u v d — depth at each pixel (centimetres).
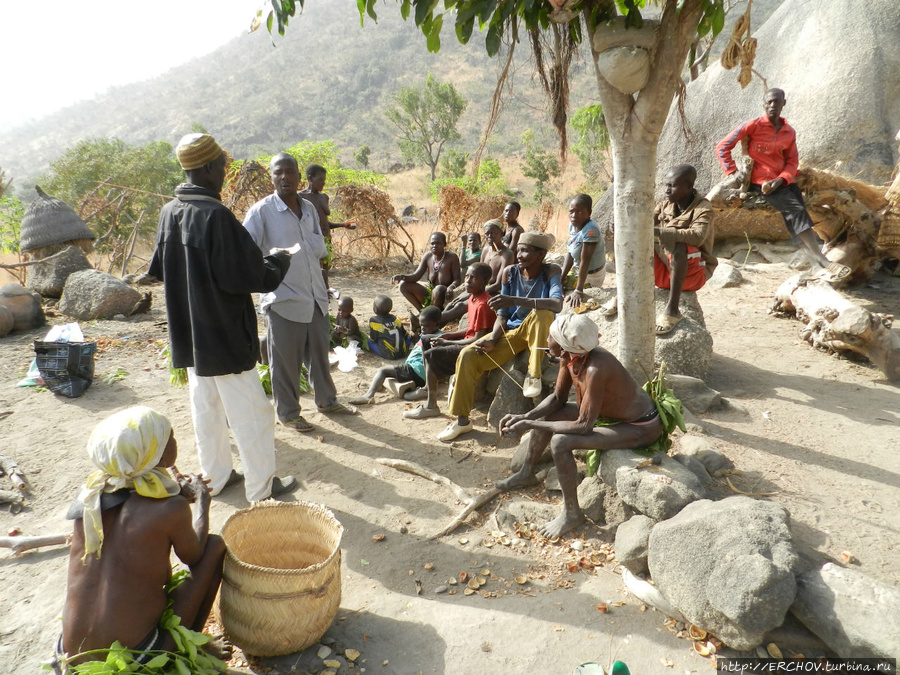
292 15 392
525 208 2753
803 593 287
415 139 4744
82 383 600
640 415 378
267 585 271
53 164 2744
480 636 307
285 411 523
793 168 752
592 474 390
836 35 1042
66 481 448
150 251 2236
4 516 406
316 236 500
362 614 324
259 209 475
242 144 12350
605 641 303
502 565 361
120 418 245
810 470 429
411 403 585
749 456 447
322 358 536
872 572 327
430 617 321
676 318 544
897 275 889
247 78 17238
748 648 280
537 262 507
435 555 370
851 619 269
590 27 393
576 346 354
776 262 1016
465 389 500
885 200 816
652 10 575
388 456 485
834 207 809
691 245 530
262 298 492
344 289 1045
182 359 391
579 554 365
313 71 15550
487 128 419
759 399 546
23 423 537
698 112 1172
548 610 324
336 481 450
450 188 1307
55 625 314
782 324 749
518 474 429
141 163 2711
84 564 244
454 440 509
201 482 305
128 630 242
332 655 297
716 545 296
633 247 426
